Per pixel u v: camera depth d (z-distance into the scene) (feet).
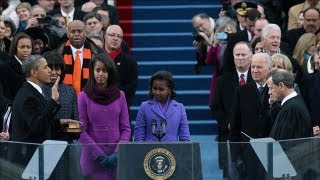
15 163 136.67
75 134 144.25
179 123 149.28
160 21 233.14
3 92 164.86
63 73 149.18
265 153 135.85
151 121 148.56
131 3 238.27
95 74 145.79
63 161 136.56
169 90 149.48
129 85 174.70
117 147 136.77
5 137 150.20
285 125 141.90
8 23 188.14
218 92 171.63
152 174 136.36
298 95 144.56
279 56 157.48
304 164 136.56
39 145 135.74
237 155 135.95
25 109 141.59
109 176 138.00
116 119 146.51
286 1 219.82
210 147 136.15
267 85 151.23
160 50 225.35
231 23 194.29
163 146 136.26
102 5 204.64
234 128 154.30
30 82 144.25
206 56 195.31
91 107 145.79
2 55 168.35
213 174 136.05
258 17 185.78
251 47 173.06
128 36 229.86
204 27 201.05
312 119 163.73
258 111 152.35
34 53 171.42
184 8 235.61
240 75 170.09
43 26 183.42
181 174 136.26
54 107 141.08
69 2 201.57
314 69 168.35
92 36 177.06
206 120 209.97
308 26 191.01
